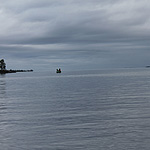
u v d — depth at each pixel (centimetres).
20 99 3691
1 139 1458
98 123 1839
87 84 7325
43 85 7469
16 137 1495
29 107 2792
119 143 1343
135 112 2281
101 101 3212
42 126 1773
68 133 1569
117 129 1639
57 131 1623
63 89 5628
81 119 2005
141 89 5084
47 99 3597
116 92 4522
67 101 3294
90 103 3036
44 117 2123
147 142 1347
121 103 2967
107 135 1502
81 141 1392
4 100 3597
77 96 3938
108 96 3834
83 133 1561
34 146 1321
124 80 9188
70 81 9612
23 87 6744
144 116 2064
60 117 2111
